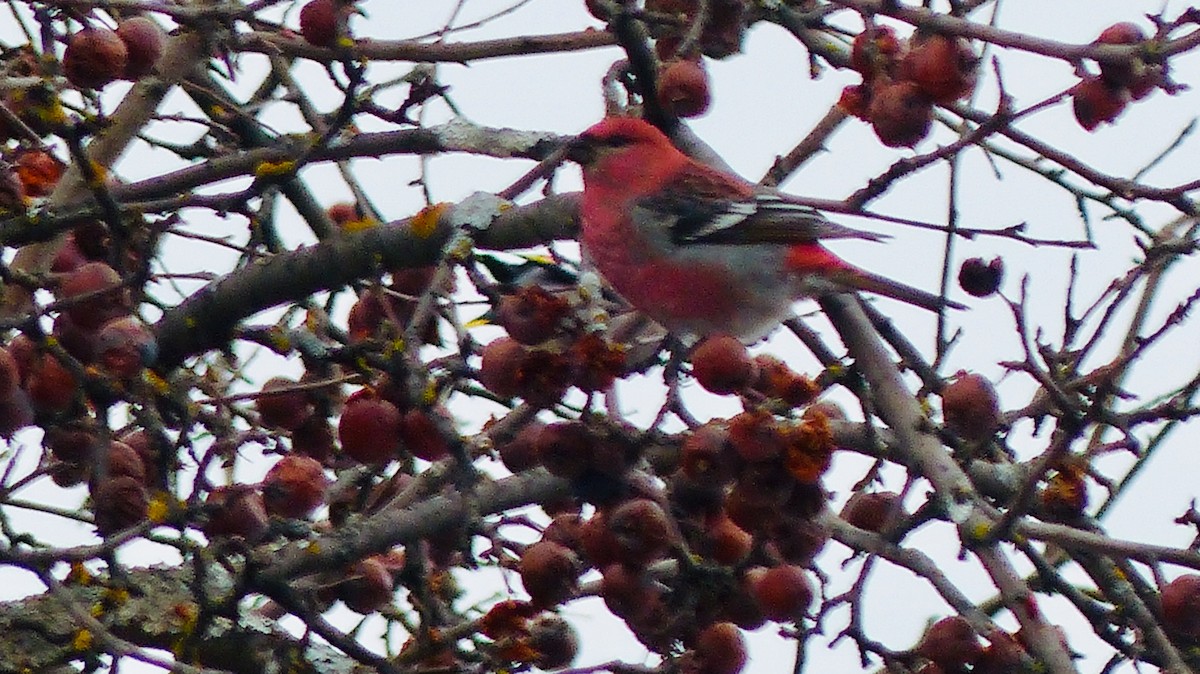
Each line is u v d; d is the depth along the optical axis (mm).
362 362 7910
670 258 10484
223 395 9352
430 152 9758
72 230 8781
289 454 8508
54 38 8625
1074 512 8945
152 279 9188
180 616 8500
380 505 9641
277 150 9617
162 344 8992
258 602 10625
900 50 8812
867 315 9742
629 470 7586
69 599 6891
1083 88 8477
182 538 7359
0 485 7996
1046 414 8297
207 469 7738
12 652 8359
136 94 9766
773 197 10633
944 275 8641
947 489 7969
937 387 8820
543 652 8070
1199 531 8109
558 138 10516
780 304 10562
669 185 10578
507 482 8852
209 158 10172
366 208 10414
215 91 10922
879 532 8508
